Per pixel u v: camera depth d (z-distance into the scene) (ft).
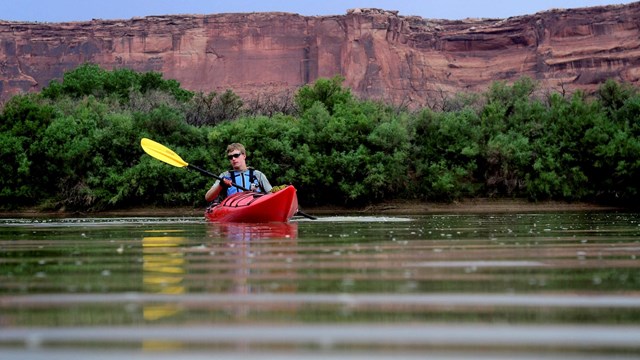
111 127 105.19
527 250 20.42
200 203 100.37
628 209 97.04
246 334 8.57
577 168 103.30
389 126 103.76
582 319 9.41
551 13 335.06
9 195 103.96
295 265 16.21
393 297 11.21
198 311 10.08
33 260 18.17
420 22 349.61
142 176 99.71
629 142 101.14
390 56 338.54
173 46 343.46
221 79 343.46
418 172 104.17
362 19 339.57
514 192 105.40
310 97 125.29
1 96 333.21
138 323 9.25
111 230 36.29
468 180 106.83
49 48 339.16
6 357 7.45
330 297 11.24
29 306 10.55
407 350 7.71
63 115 111.96
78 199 101.40
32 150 102.83
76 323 9.26
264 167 102.63
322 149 104.42
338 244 23.36
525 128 109.29
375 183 100.78
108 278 13.92
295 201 44.27
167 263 16.96
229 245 23.25
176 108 127.75
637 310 10.05
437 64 345.51
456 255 18.71
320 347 7.87
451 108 131.34
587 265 15.97
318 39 342.44
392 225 39.47
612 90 117.91
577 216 59.26
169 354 7.57
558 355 7.45
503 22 343.67
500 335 8.46
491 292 11.69
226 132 103.91
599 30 329.72
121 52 342.64
